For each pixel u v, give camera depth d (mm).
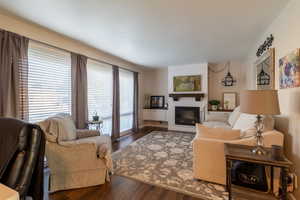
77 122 3119
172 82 5453
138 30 2566
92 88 3586
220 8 1934
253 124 2119
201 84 5074
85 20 2219
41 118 2580
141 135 4676
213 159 2027
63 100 2943
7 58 2057
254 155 1589
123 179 2219
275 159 1485
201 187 2004
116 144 3795
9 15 2064
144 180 2184
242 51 3812
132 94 5285
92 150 2057
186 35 2791
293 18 1745
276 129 2205
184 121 5277
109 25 2377
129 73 5117
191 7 1904
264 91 1570
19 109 2170
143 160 2832
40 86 2561
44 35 2541
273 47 2312
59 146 1959
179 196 1844
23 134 1062
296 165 1709
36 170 1156
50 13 2025
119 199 1799
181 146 3615
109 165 2141
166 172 2395
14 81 2117
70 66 3059
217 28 2514
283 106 2002
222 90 5148
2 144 1023
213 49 3635
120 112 4652
